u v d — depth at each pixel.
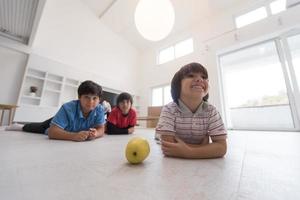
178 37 4.98
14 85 3.00
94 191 0.27
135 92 5.70
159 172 0.39
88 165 0.45
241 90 3.46
